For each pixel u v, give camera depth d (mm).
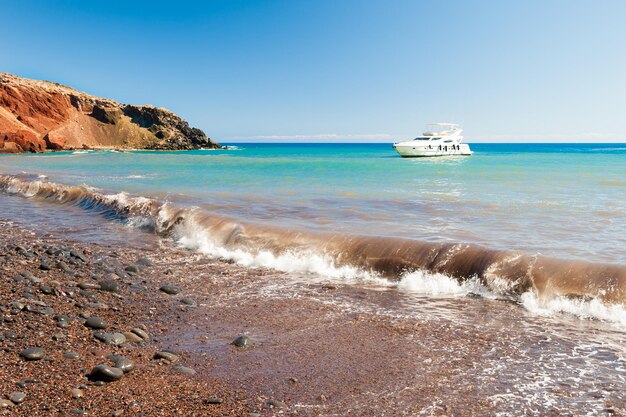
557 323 7020
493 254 8984
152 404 4645
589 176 33062
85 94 120062
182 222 14172
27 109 91375
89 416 4324
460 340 6418
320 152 115562
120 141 106062
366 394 4973
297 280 9484
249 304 7992
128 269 9992
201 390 5008
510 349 6102
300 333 6711
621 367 5535
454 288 8742
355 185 26938
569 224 13766
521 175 34562
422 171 39750
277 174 36062
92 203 18938
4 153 74875
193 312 7574
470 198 20359
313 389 5078
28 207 19078
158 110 116750
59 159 57719
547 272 8266
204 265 10594
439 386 5141
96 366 5172
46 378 4992
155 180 29641
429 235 12164
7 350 5621
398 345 6273
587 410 4609
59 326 6512
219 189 24297
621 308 7258
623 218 14781
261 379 5301
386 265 9789
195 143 121812
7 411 4281
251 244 11812
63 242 12680
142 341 6344
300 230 11930
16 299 7430
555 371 5461
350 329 6859
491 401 4812
